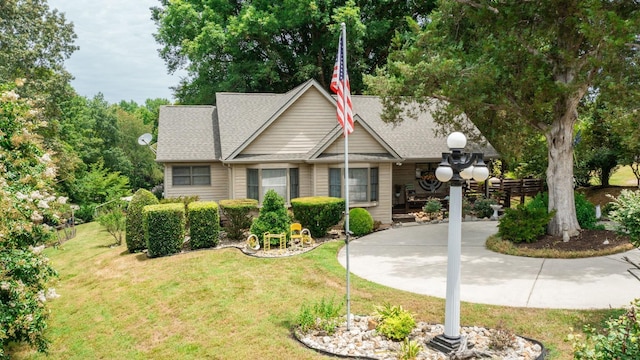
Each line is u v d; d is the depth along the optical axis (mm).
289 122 19312
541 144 23203
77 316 10875
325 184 18391
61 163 27609
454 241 6883
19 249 8312
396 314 7902
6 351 9508
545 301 8891
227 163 18594
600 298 8938
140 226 15766
